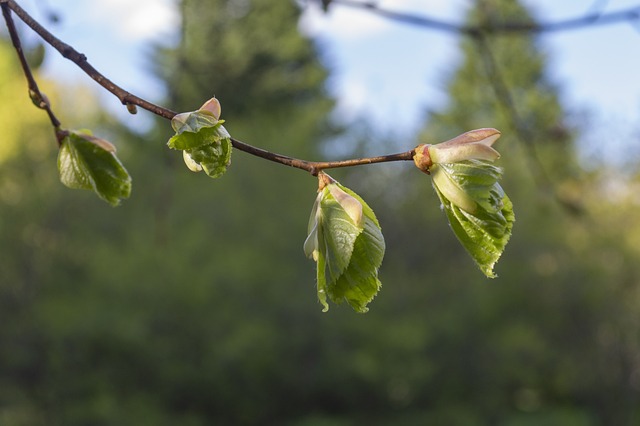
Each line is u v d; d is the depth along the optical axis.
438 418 23.83
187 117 1.45
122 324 21.94
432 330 24.73
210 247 24.19
